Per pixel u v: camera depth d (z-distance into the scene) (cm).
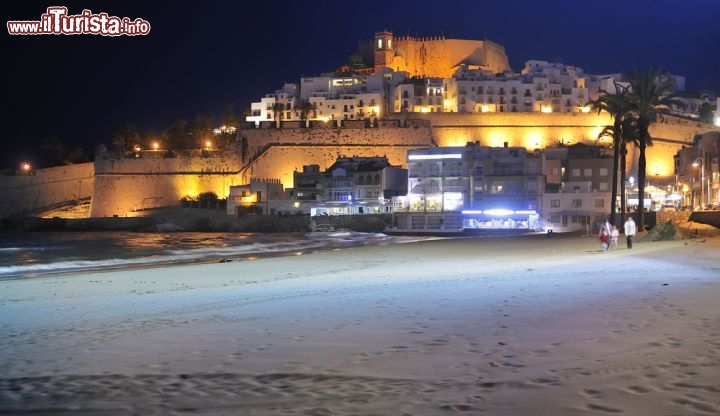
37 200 13938
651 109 6800
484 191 9438
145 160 13825
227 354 1065
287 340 1167
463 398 738
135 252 6431
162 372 952
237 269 3878
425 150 9775
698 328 1066
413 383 815
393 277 2758
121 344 1213
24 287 3025
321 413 714
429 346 1039
